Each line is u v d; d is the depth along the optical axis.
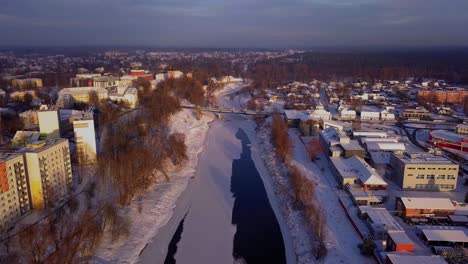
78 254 103.12
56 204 132.62
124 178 142.88
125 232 118.44
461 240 110.19
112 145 184.12
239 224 134.12
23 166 123.38
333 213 133.62
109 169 156.50
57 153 136.50
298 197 142.25
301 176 155.88
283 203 147.75
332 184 160.75
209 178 177.38
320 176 170.38
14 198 118.75
